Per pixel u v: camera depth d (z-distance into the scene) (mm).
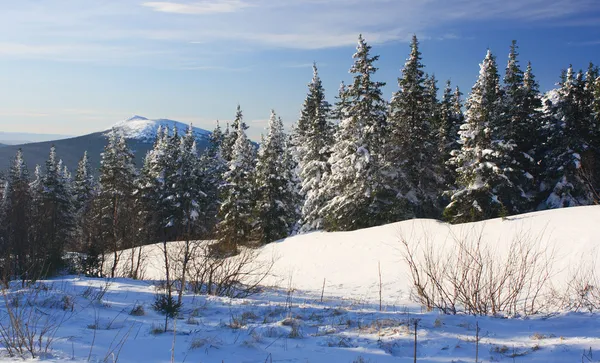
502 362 4141
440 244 19531
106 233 20594
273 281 20406
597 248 14031
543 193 33656
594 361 3988
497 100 32156
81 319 5852
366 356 4387
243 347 4660
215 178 50062
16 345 4227
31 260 15648
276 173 36406
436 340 4973
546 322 6074
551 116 33156
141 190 45594
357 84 30000
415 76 31547
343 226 32094
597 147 32031
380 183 30656
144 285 12156
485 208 26750
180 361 4039
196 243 12266
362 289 16891
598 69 34969
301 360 4207
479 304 7906
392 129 31875
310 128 38594
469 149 27250
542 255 14977
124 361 3877
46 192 43219
